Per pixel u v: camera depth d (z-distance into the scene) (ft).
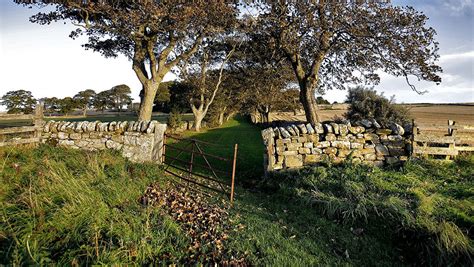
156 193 17.95
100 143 29.68
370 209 16.21
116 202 14.73
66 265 9.47
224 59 81.20
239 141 60.59
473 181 20.31
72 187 13.96
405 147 26.03
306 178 22.53
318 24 34.73
